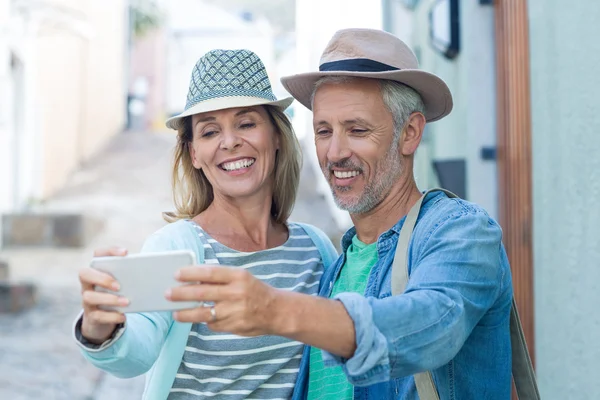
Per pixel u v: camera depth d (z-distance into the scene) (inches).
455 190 167.6
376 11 287.1
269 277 78.7
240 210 81.0
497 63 154.7
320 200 486.9
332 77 70.8
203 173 85.8
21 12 456.8
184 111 79.4
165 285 52.4
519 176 135.0
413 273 61.0
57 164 545.0
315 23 517.3
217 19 1202.6
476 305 58.4
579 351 97.3
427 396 61.2
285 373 76.2
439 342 53.3
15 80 468.4
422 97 73.7
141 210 480.1
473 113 159.5
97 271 53.1
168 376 71.2
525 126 129.9
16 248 412.8
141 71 1104.8
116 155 647.8
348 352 51.1
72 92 586.6
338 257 82.6
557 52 106.8
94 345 58.6
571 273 101.0
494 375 67.7
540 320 118.8
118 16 754.2
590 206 92.5
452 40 170.1
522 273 132.9
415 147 73.9
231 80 78.0
